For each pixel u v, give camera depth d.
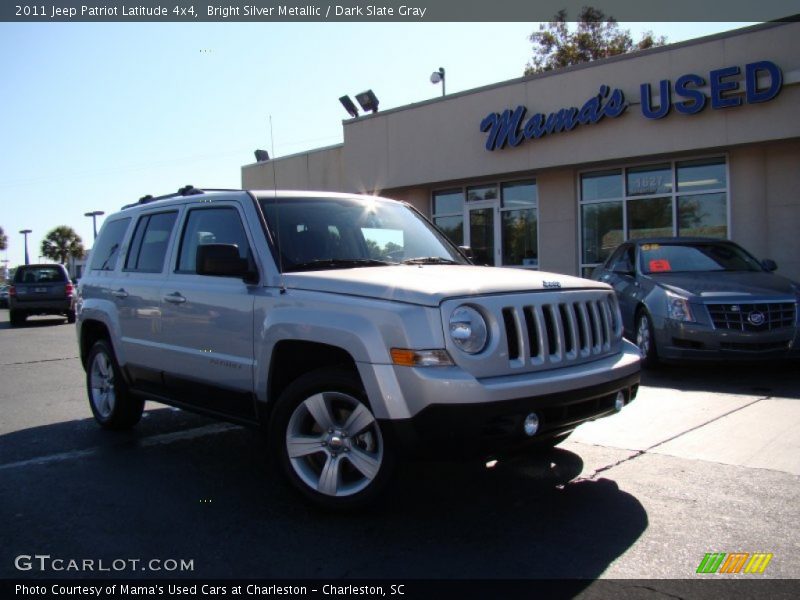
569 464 4.81
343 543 3.55
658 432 5.56
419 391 3.44
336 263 4.49
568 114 13.22
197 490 4.43
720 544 3.48
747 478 4.45
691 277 8.54
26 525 3.86
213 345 4.64
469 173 15.06
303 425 4.05
